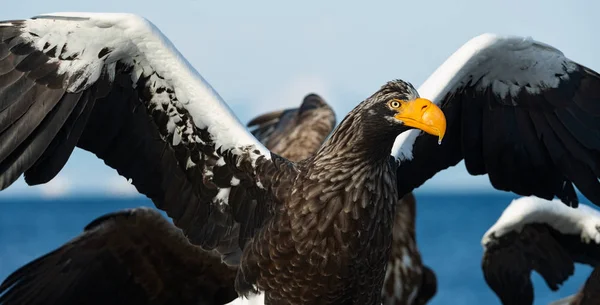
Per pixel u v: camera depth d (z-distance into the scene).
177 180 10.75
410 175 11.88
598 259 14.30
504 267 14.98
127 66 10.09
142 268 11.91
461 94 11.80
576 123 11.85
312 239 9.85
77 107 9.93
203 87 10.30
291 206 9.95
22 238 73.75
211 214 10.77
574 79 11.74
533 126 12.02
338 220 9.78
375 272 10.09
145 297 11.95
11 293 11.87
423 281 15.12
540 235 14.65
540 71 11.67
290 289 10.07
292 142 15.86
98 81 9.99
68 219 115.19
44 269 11.88
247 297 10.30
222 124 10.45
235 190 10.59
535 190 12.31
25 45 9.74
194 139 10.55
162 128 10.52
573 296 13.75
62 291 11.95
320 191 9.84
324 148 9.95
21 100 9.75
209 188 10.68
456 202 168.25
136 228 11.80
